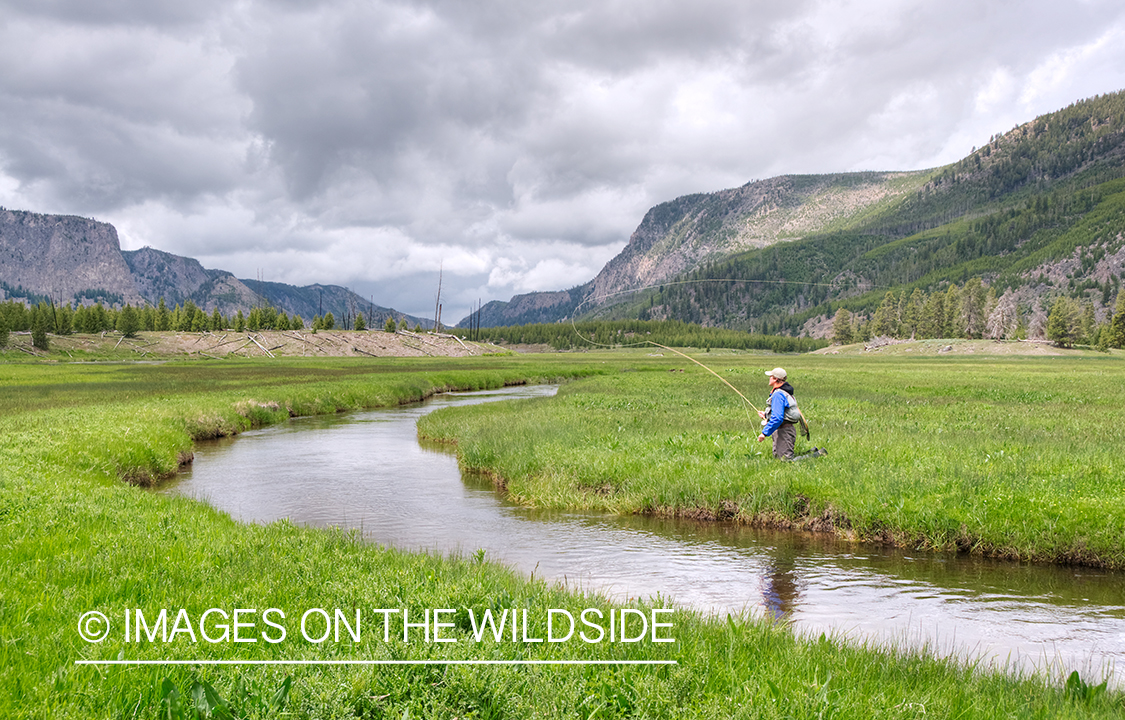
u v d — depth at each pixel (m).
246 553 7.99
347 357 128.25
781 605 8.09
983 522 10.19
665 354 148.25
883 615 7.80
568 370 72.06
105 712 3.87
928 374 55.38
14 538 7.98
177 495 13.56
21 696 3.99
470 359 119.06
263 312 168.38
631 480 13.76
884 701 4.46
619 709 4.24
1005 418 21.81
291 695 4.12
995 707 4.60
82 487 11.93
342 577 7.10
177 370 69.62
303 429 27.98
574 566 9.69
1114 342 160.38
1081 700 4.92
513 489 14.89
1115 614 7.85
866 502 11.12
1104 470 11.94
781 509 11.91
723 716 4.10
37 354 113.00
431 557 8.71
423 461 19.81
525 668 4.69
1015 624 7.51
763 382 43.81
